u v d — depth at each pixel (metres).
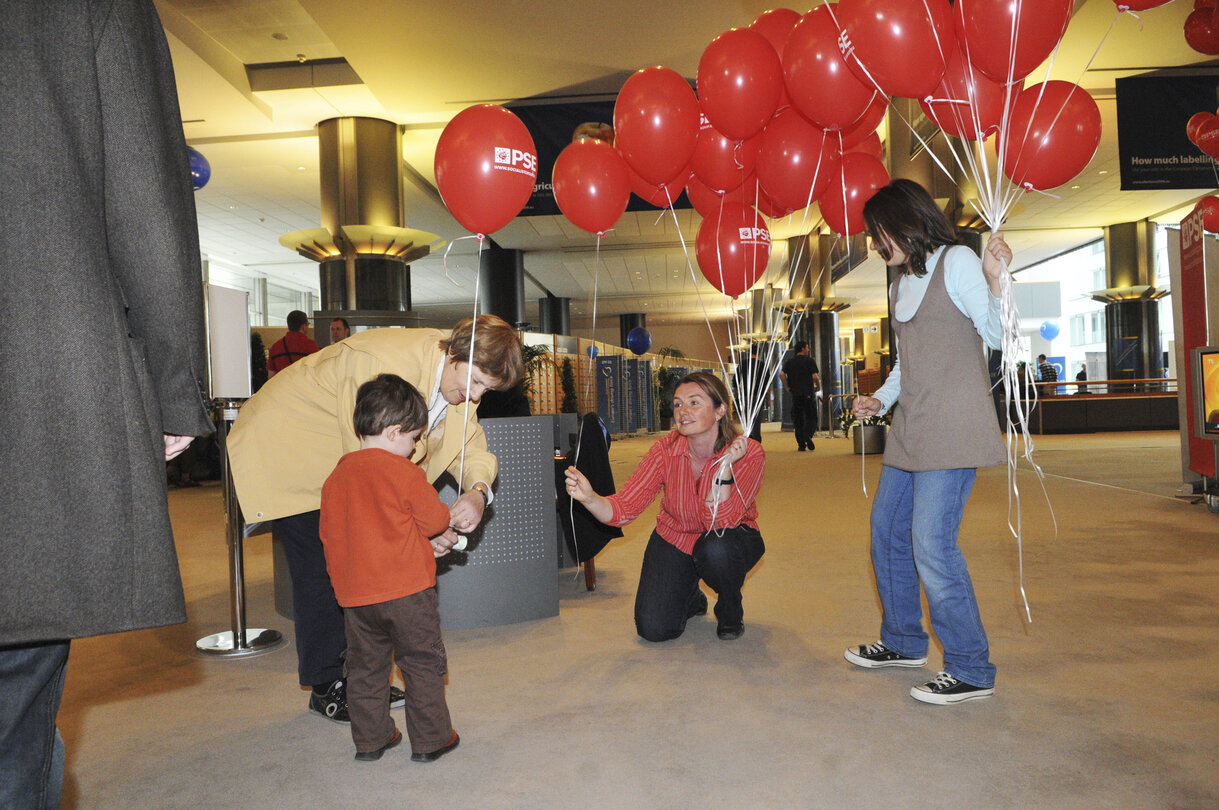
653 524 5.60
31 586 0.82
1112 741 1.83
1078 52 9.66
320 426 2.17
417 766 1.83
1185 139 9.57
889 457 2.29
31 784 0.92
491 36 8.58
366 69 9.33
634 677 2.40
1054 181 2.35
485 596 3.08
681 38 8.68
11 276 0.83
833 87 2.45
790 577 3.67
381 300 10.91
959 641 2.13
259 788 1.74
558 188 3.04
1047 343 27.72
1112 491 6.24
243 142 11.73
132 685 2.49
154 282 0.95
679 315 30.50
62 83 0.87
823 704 2.13
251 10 8.70
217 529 5.86
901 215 2.16
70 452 0.85
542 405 15.65
